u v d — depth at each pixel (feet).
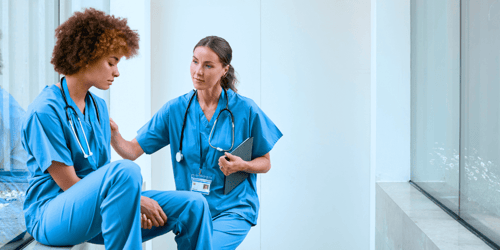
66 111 4.04
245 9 9.29
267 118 5.80
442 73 6.42
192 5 9.31
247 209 5.32
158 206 4.12
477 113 5.21
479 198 5.17
